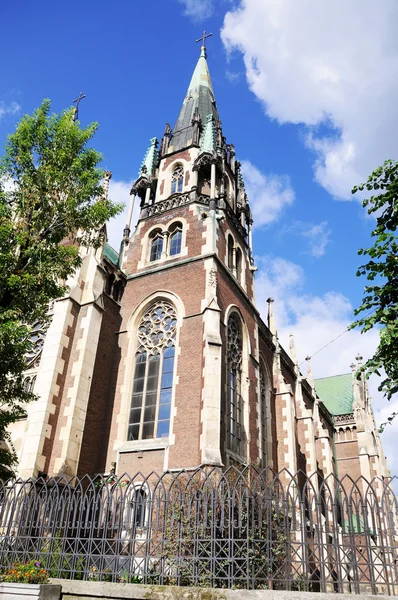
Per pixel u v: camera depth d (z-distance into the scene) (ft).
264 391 99.25
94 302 73.92
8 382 49.90
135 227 97.81
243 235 104.17
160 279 85.25
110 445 72.13
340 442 162.09
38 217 52.49
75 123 58.13
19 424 66.90
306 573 31.04
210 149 101.60
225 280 86.84
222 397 75.15
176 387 72.49
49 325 71.67
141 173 107.14
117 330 83.05
